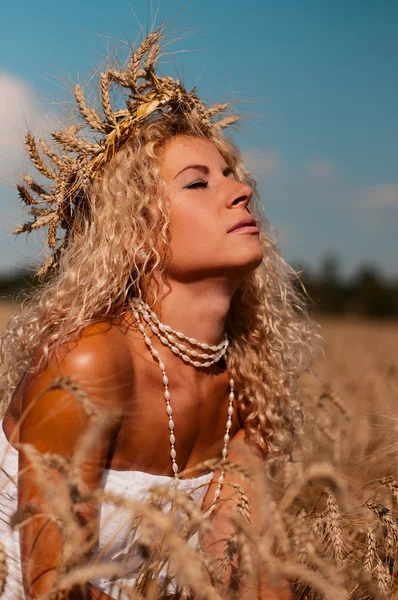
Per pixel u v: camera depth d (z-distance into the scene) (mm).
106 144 2832
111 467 2451
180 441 2643
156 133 2777
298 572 1674
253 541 1678
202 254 2549
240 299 3107
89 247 2723
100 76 2936
